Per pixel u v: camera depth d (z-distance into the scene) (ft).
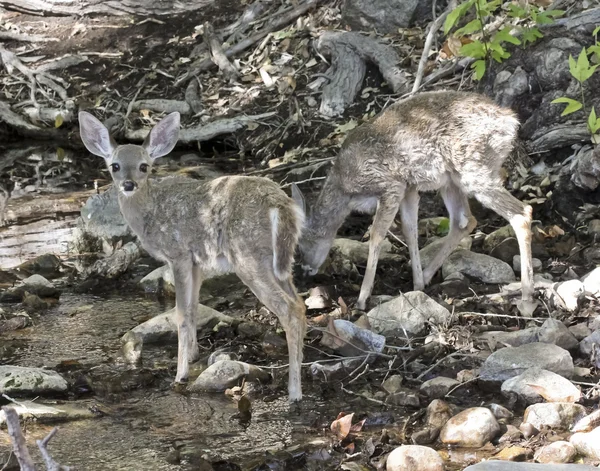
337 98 30.48
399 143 23.62
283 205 20.97
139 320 23.85
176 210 21.63
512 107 27.66
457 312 23.08
